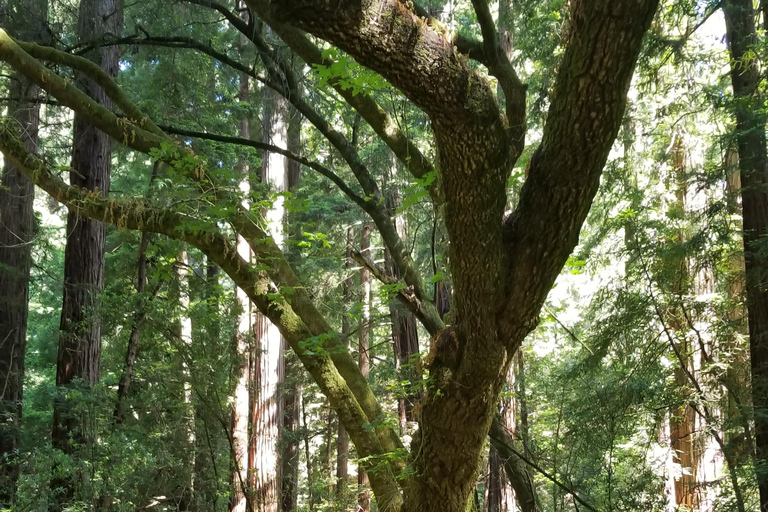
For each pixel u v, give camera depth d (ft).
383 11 7.57
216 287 15.33
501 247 9.20
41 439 26.63
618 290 23.59
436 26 12.22
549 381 26.94
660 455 23.70
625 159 26.45
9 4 21.90
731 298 24.20
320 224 37.35
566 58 8.05
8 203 30.78
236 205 13.19
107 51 26.78
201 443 25.05
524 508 19.16
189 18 25.38
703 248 22.81
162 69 26.53
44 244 34.45
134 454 22.16
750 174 21.49
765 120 19.71
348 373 14.07
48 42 22.71
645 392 21.65
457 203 8.75
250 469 32.17
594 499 20.99
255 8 15.53
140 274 27.58
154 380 26.68
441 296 18.24
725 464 25.40
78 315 26.86
